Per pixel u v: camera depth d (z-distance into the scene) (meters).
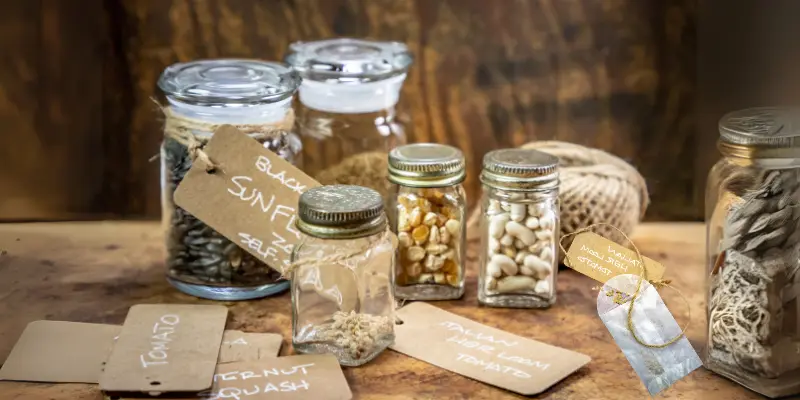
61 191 1.15
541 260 1.00
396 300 1.01
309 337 0.94
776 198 0.88
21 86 1.12
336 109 1.03
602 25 1.13
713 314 0.92
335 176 1.04
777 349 0.89
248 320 0.98
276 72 1.01
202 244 1.00
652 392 0.89
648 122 1.15
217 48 1.12
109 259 1.08
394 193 1.02
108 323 0.97
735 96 1.13
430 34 1.13
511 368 0.92
